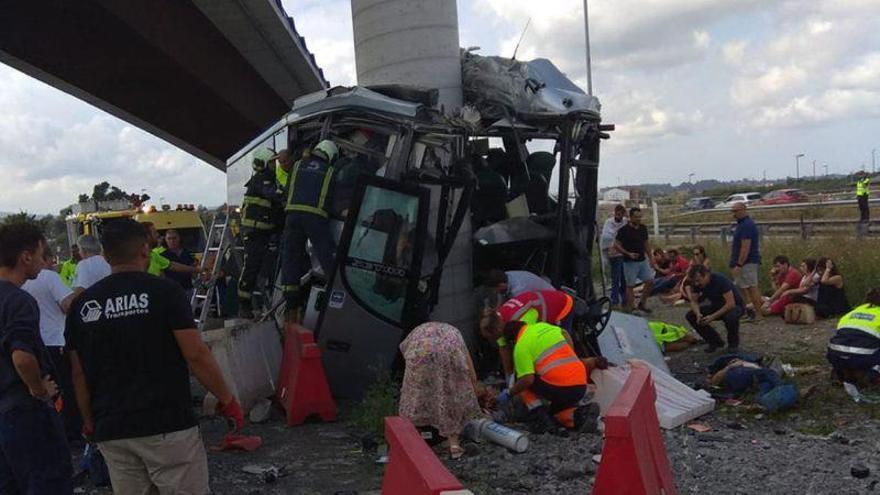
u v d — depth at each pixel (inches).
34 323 171.3
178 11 810.8
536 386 272.8
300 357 296.7
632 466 154.9
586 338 356.2
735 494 206.7
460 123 322.0
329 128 338.0
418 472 132.6
